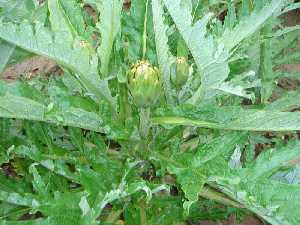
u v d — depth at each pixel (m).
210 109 0.55
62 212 0.54
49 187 0.60
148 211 0.63
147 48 0.62
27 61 0.94
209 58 0.50
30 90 0.56
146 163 0.65
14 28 0.49
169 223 0.62
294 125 0.52
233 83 0.57
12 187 0.64
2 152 0.63
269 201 0.52
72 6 0.60
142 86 0.53
